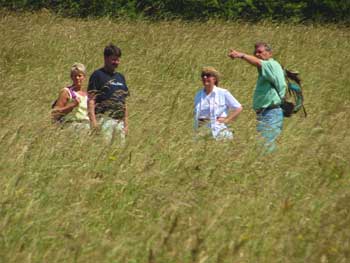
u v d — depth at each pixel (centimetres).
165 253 1800
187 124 2959
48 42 5003
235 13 7012
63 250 1788
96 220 2022
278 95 3045
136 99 3291
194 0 7000
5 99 3259
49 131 2567
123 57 4903
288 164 2483
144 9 6794
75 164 2345
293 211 2106
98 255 1775
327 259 1853
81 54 4884
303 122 2995
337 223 2011
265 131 2883
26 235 1859
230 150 2531
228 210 2031
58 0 6919
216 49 5184
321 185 2350
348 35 6278
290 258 1850
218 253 1792
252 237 1922
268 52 3094
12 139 2456
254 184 2297
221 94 3012
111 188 2200
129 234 1950
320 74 4847
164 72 4656
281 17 7181
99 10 6850
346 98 4362
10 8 6744
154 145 2559
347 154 2609
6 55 4697
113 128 2730
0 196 2062
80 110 2931
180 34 5562
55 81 3975
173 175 2320
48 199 2103
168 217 1952
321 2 7344
